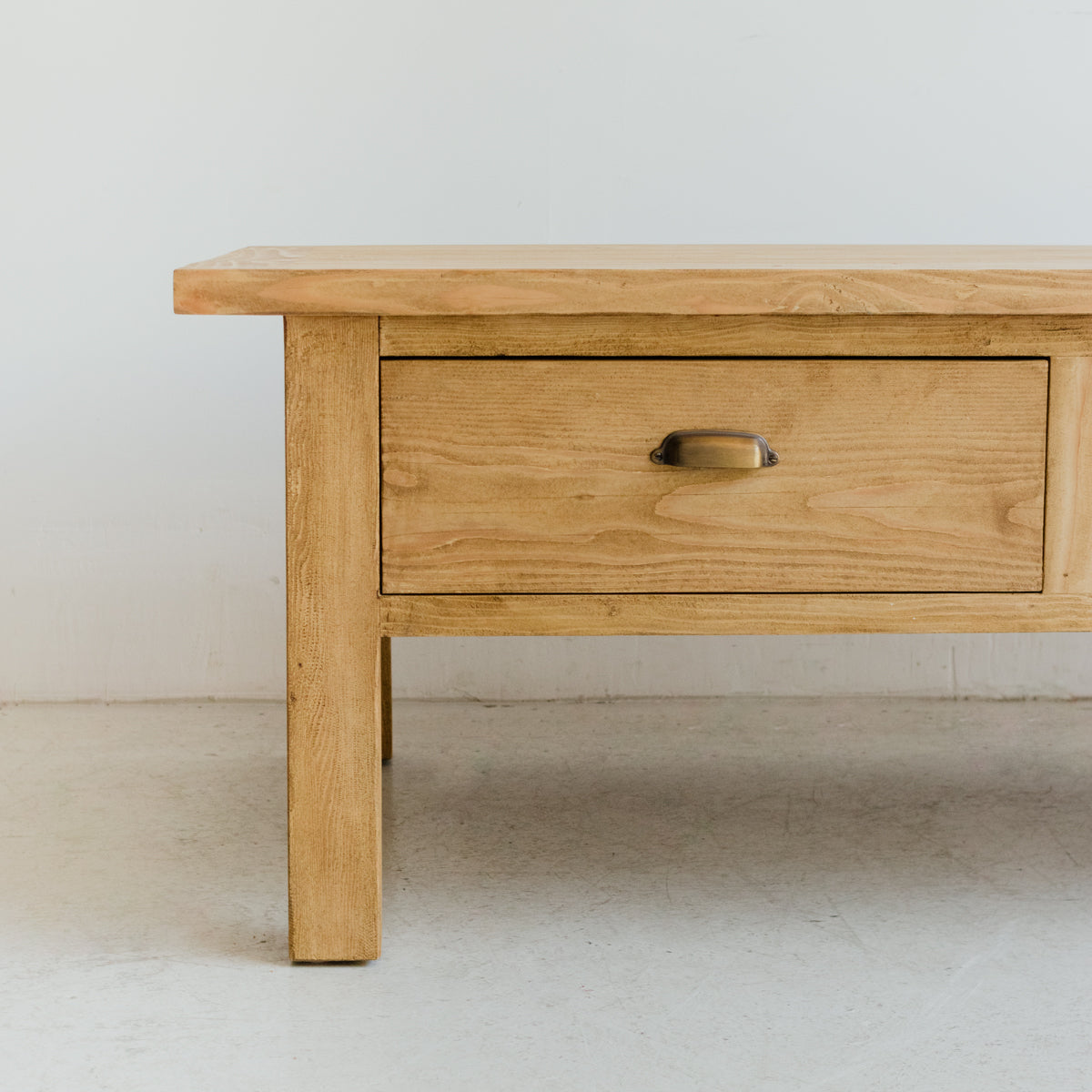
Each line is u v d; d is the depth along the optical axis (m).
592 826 1.70
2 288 2.15
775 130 2.17
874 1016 1.21
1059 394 1.24
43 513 2.20
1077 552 1.26
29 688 2.25
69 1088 1.09
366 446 1.23
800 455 1.24
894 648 2.29
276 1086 1.10
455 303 1.18
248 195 2.15
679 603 1.26
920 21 2.15
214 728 2.12
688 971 1.30
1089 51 2.17
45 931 1.39
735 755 1.99
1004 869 1.56
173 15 2.11
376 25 2.13
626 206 2.19
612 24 2.14
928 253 1.64
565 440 1.23
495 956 1.33
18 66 2.11
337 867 1.29
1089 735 2.10
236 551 2.23
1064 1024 1.20
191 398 2.19
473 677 2.28
